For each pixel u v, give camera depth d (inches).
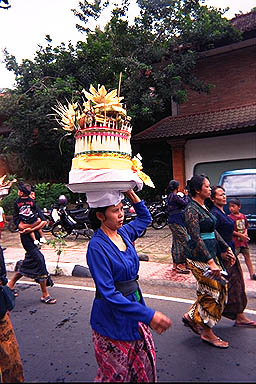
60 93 488.1
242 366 117.3
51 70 551.8
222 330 148.9
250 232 337.4
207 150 495.8
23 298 198.7
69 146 537.3
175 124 514.9
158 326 74.2
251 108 475.5
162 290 205.2
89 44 527.8
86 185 84.7
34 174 609.3
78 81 525.7
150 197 576.7
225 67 517.3
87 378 111.0
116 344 81.8
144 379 83.0
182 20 481.4
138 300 87.4
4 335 102.4
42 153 572.7
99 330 83.7
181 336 143.0
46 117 484.1
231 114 480.1
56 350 133.2
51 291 211.2
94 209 89.7
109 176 83.1
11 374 101.5
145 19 493.4
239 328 150.6
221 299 130.5
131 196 101.6
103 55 518.6
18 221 190.5
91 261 83.5
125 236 94.9
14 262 278.4
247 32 465.4
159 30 496.1
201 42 479.5
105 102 87.6
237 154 473.7
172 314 166.9
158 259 277.1
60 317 167.6
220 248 141.5
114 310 82.0
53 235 418.3
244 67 503.5
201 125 481.4
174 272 230.7
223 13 494.3
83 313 172.2
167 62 522.3
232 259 142.3
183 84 510.9
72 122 89.6
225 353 127.4
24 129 515.2
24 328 155.5
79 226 394.3
